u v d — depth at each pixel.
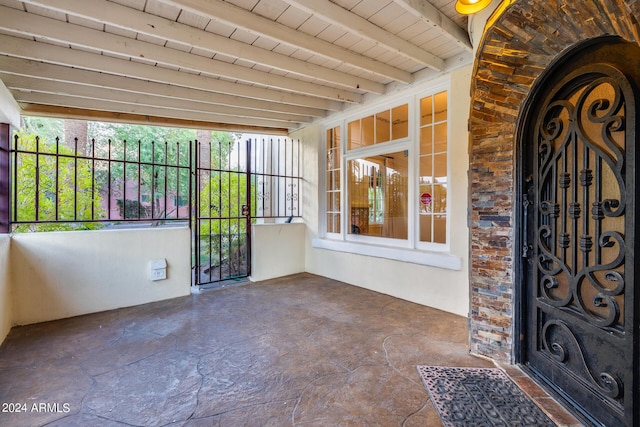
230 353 2.52
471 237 2.50
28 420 1.72
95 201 5.33
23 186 4.66
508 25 1.89
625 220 1.54
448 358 2.43
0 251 2.68
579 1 1.47
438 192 3.72
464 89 3.27
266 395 1.96
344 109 4.79
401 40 2.94
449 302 3.47
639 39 1.25
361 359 2.42
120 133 10.98
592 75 1.72
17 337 2.81
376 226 4.54
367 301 3.89
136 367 2.30
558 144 1.99
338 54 3.09
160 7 2.39
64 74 3.21
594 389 1.69
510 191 2.29
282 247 5.29
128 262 3.71
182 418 1.75
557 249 2.00
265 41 2.94
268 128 5.80
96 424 1.69
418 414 1.77
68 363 2.36
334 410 1.81
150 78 3.30
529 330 2.25
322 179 5.37
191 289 4.41
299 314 3.43
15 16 2.33
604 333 1.63
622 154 1.55
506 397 1.92
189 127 5.15
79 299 3.38
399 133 4.18
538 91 2.11
